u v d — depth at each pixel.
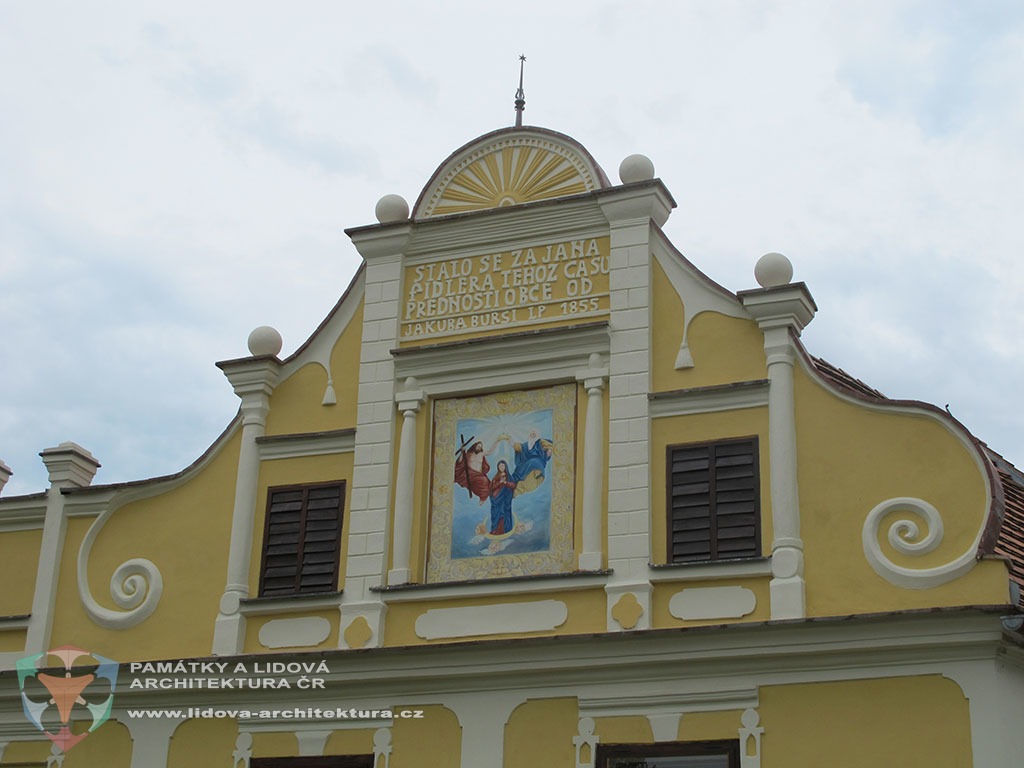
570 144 19.88
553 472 18.50
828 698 15.95
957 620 15.45
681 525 17.45
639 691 16.78
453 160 20.42
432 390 19.42
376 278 20.22
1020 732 15.45
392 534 18.83
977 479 16.19
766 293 17.70
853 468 16.83
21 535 20.98
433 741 17.56
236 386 20.31
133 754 18.97
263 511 19.70
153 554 20.06
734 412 17.69
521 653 17.31
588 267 19.11
